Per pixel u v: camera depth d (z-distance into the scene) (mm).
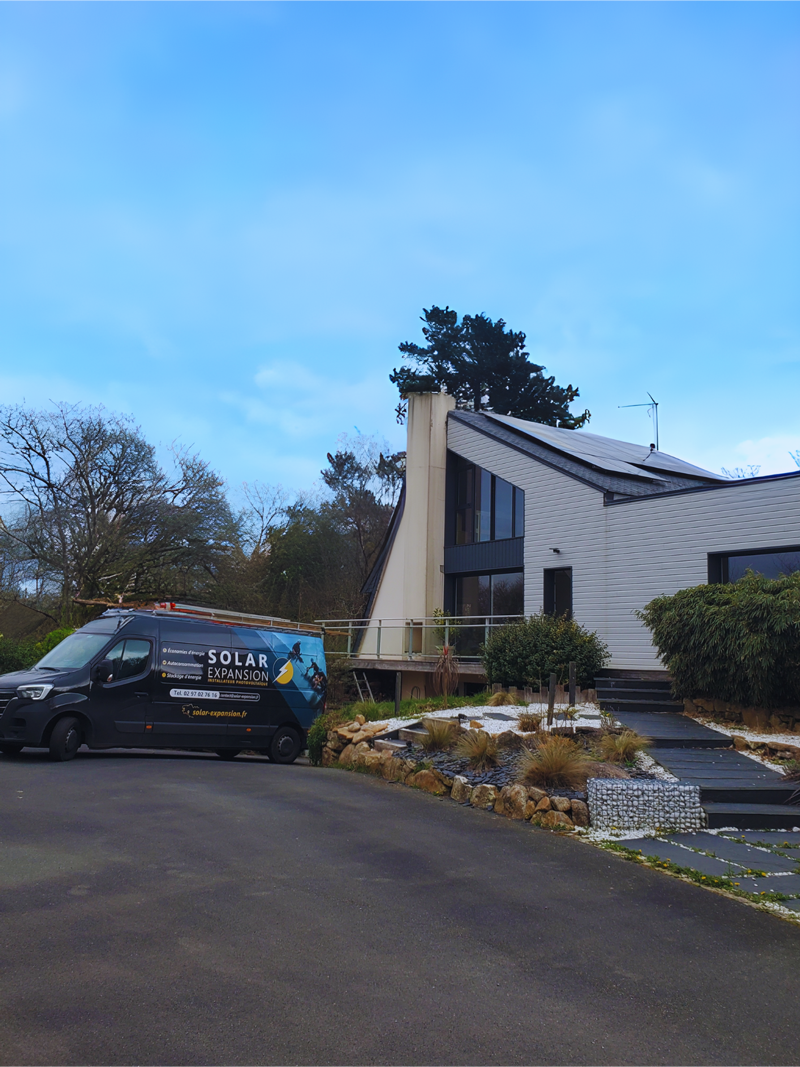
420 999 4398
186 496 36094
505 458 23047
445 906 5902
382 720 13586
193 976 4484
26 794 9023
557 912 5910
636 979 4832
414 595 24844
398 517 27016
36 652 24516
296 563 46656
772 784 9227
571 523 20188
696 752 11047
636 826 8383
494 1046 3941
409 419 25906
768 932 5684
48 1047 3672
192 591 36781
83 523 33344
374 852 7156
